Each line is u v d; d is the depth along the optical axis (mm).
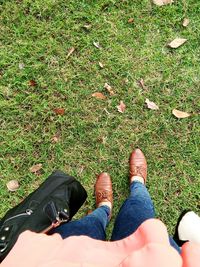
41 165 2805
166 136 2854
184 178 2783
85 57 3002
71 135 2857
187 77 2965
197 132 2857
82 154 2828
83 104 2910
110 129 2867
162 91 2938
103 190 2676
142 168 2732
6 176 2785
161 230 1233
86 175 2795
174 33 3053
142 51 3018
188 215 2600
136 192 2482
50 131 2863
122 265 1141
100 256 1302
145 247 1156
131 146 2840
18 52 2994
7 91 2924
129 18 3074
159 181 2777
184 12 3078
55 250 1338
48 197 2250
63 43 3023
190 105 2910
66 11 3078
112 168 2809
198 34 3047
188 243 1297
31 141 2844
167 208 2727
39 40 3023
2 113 2887
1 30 3035
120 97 2922
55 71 2967
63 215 2115
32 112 2891
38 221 2047
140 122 2879
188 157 2818
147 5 3084
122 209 2338
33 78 2951
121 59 2998
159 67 2986
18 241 1395
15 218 2135
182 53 3014
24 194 2754
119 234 2178
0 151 2824
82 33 3047
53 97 2920
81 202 2484
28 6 3070
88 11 3078
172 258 1114
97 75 2967
